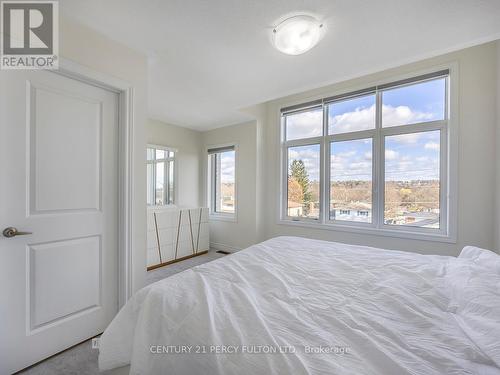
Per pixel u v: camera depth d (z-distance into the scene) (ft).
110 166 5.80
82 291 5.33
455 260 4.67
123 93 5.89
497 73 7.02
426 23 4.99
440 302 3.31
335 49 5.99
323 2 4.46
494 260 4.00
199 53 6.23
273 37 5.52
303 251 5.88
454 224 7.73
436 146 8.32
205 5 4.57
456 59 7.72
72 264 5.17
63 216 5.02
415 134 8.71
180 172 13.66
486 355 2.22
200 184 14.87
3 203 4.26
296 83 8.02
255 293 3.67
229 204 14.10
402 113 8.93
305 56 6.33
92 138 5.48
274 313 3.06
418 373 2.05
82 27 5.05
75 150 5.19
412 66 8.53
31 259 4.59
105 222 5.71
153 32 5.37
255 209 12.45
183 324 2.82
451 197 7.80
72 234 5.16
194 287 3.68
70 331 5.14
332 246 6.35
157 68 7.03
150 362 2.79
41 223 4.70
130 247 5.95
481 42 5.69
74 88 5.17
